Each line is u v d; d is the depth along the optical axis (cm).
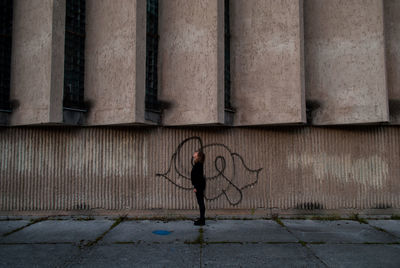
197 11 770
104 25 758
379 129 820
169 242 577
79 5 778
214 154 823
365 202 809
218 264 469
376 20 760
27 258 494
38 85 718
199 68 761
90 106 766
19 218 771
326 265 464
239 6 827
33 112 723
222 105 757
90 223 725
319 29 819
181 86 780
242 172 823
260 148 827
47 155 802
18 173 796
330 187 816
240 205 818
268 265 465
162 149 817
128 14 726
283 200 816
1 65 757
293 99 753
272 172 822
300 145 824
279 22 779
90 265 465
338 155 820
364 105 761
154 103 796
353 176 816
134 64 714
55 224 716
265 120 782
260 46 798
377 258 494
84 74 780
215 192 820
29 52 736
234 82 826
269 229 676
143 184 811
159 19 816
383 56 748
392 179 811
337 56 796
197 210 809
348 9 792
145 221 746
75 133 809
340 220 765
